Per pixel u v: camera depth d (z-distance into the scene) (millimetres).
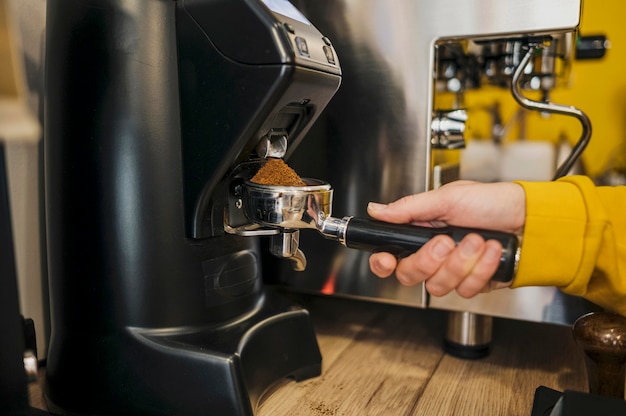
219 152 387
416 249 356
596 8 769
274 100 359
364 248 382
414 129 535
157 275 417
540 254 364
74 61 414
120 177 410
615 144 764
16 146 509
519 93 535
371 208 395
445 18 505
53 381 448
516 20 480
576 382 525
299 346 500
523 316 553
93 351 426
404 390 500
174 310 424
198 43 382
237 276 464
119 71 401
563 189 372
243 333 439
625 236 399
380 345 613
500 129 769
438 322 692
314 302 761
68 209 431
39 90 520
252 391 426
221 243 449
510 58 585
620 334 370
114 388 420
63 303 443
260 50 352
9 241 346
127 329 419
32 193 526
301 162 585
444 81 595
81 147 418
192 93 391
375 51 537
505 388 509
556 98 786
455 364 565
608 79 765
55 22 427
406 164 544
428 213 389
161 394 411
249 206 399
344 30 544
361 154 559
